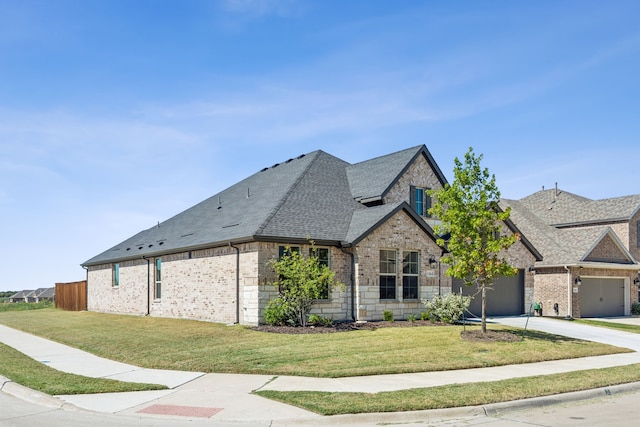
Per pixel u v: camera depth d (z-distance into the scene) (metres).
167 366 13.70
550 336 19.36
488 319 25.19
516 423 8.95
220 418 9.03
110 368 13.73
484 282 18.44
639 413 9.72
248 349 15.34
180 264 25.61
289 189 24.11
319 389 10.95
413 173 25.72
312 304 20.62
